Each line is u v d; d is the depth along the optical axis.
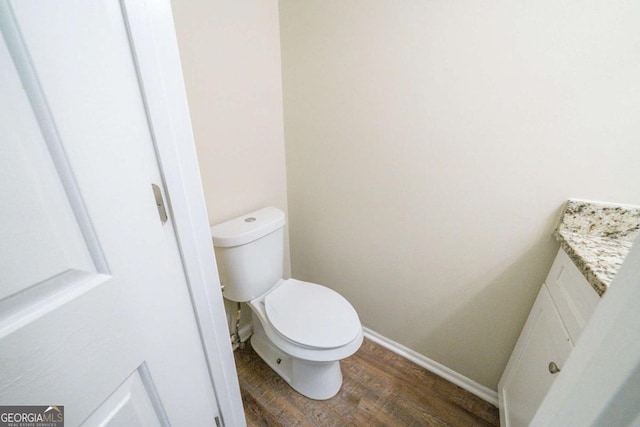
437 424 1.03
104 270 0.35
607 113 0.67
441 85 0.88
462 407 1.10
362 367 1.28
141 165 0.39
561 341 0.64
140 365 0.43
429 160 0.98
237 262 1.06
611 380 0.22
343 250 1.38
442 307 1.14
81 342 0.33
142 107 0.39
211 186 1.08
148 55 0.38
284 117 1.33
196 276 0.54
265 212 1.25
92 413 0.35
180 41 0.86
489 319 1.04
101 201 0.34
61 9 0.27
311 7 1.06
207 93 0.98
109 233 0.35
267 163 1.32
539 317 0.83
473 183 0.92
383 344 1.40
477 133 0.86
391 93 0.99
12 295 0.26
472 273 1.02
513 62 0.75
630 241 0.69
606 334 0.23
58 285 0.30
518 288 0.94
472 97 0.84
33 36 0.25
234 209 1.20
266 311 1.06
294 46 1.17
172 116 0.44
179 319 0.51
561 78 0.70
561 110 0.72
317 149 1.27
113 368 0.38
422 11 0.85
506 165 0.84
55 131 0.28
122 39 0.34
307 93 1.21
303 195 1.43
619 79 0.64
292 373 1.17
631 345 0.21
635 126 0.65
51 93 0.27
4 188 0.25
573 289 0.65
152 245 0.43
